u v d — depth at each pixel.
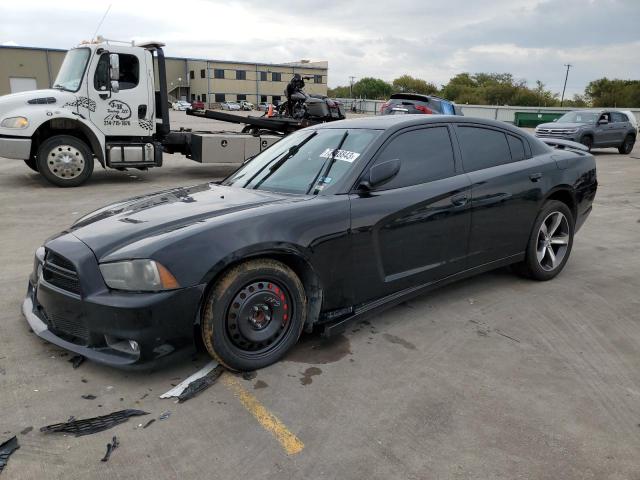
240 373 3.14
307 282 3.36
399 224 3.60
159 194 4.05
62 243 3.10
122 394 2.90
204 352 3.40
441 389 3.00
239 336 3.06
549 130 18.81
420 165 3.84
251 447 2.48
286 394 2.93
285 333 3.28
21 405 2.78
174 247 2.85
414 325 3.87
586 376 3.16
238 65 89.38
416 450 2.46
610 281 4.93
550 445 2.50
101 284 2.87
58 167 9.73
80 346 3.02
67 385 2.98
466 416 2.73
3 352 3.34
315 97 13.70
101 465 2.35
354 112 71.31
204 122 29.05
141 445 2.48
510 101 103.94
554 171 4.70
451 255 3.99
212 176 11.91
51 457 2.39
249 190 3.82
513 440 2.54
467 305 4.27
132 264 2.81
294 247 3.13
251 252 2.99
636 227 7.33
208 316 2.95
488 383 3.07
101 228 3.20
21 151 9.30
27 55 61.50
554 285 4.79
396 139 3.78
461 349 3.50
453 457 2.41
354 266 3.43
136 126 10.18
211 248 2.90
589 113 19.39
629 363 3.32
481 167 4.21
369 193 3.51
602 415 2.75
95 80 9.65
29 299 3.67
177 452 2.44
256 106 89.06
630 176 13.05
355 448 2.47
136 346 2.84
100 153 9.97
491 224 4.21
